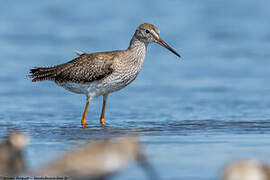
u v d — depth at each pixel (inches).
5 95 805.9
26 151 454.0
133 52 622.2
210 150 454.0
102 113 620.1
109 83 615.5
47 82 903.1
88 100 623.2
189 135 523.2
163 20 1350.9
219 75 932.0
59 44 1144.8
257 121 604.1
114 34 1225.4
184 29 1279.5
